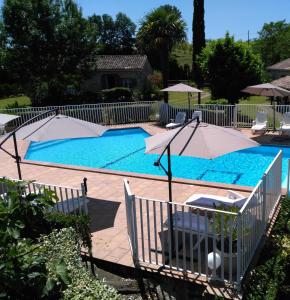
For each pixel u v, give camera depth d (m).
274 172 7.95
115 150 18.41
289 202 8.27
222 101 23.42
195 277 5.69
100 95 39.59
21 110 21.92
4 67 33.62
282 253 6.25
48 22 32.56
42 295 3.88
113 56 48.34
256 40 73.44
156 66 60.56
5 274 3.83
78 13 34.53
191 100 40.31
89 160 16.91
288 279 6.04
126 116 22.80
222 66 24.78
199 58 27.02
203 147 6.43
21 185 5.12
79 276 4.79
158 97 41.00
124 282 6.14
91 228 7.86
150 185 10.89
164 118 22.05
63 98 36.25
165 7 30.31
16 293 3.97
